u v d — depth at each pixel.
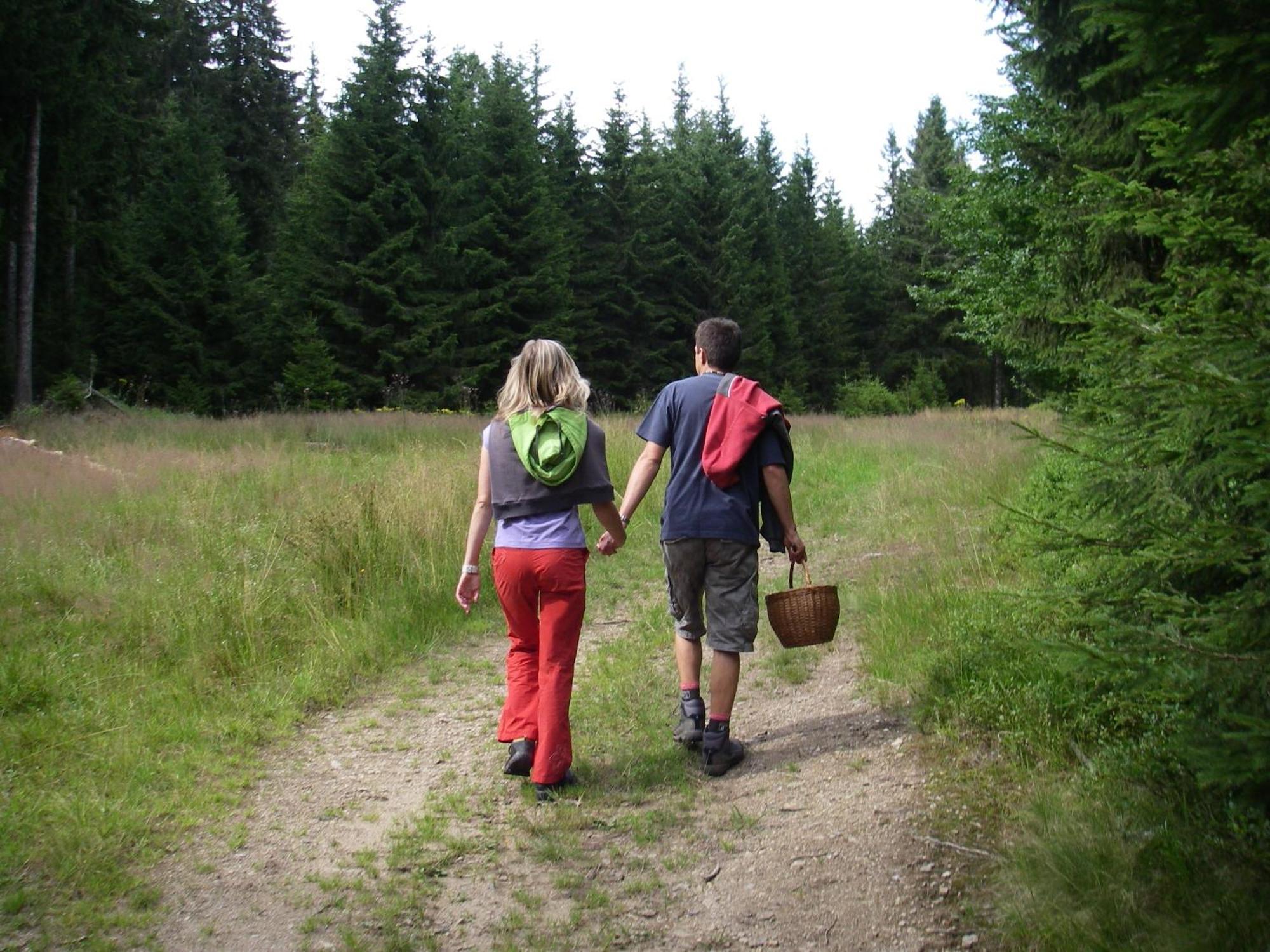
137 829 3.60
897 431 18.47
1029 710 4.08
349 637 5.93
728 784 4.12
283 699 5.03
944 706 4.39
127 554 6.79
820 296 53.34
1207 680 2.48
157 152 33.06
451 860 3.52
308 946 2.97
